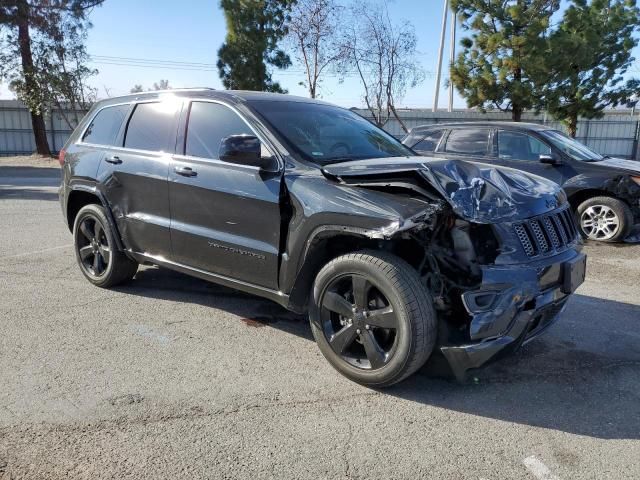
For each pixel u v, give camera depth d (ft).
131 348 13.62
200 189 14.12
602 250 25.77
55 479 8.64
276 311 16.39
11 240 25.64
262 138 13.35
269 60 83.92
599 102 75.05
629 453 9.63
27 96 84.28
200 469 8.97
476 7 70.13
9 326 14.88
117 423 10.24
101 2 83.46
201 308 16.57
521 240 11.02
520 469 9.15
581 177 26.61
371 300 11.48
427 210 10.44
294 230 12.17
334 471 9.00
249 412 10.75
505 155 28.37
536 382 12.25
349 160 13.21
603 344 14.38
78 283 18.83
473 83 71.61
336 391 11.66
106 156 17.16
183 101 15.56
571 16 71.26
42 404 10.84
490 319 10.53
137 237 16.34
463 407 11.13
